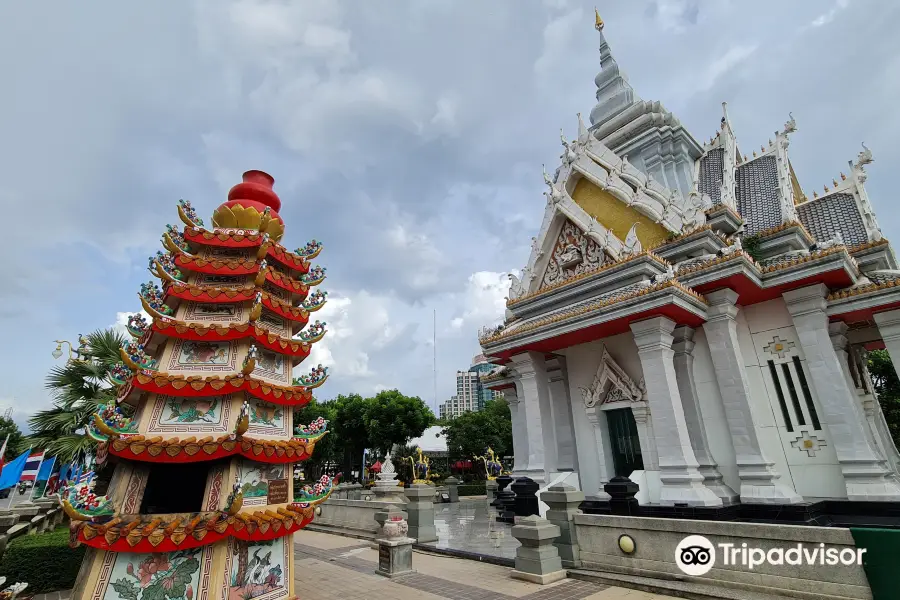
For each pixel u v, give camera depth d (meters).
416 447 52.03
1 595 8.16
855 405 14.48
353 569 11.84
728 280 14.55
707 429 15.38
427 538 14.79
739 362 14.81
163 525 6.77
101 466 8.10
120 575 6.46
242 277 9.16
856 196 17.97
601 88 27.39
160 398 7.59
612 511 13.76
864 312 14.55
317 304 10.14
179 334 7.98
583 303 18.45
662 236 18.48
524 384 19.14
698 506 12.95
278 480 8.29
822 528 7.61
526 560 10.33
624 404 17.44
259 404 8.30
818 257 13.79
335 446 50.88
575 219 20.25
